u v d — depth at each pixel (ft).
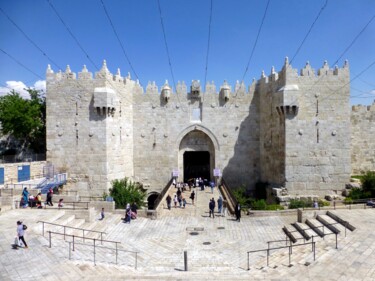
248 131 141.28
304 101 113.80
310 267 49.21
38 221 72.79
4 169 108.47
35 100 162.61
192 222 91.25
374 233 62.69
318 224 74.38
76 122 120.26
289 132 113.91
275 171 123.44
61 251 57.57
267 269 53.31
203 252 67.56
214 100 142.10
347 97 113.50
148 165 141.79
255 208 104.73
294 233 74.43
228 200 110.63
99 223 84.53
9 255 53.62
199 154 174.81
